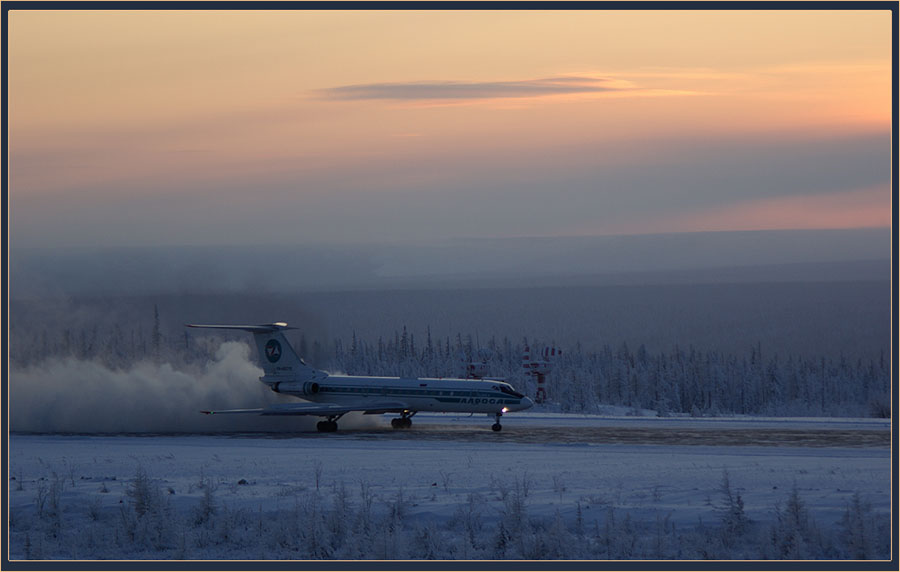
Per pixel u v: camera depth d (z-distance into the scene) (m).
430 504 144.50
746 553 119.31
